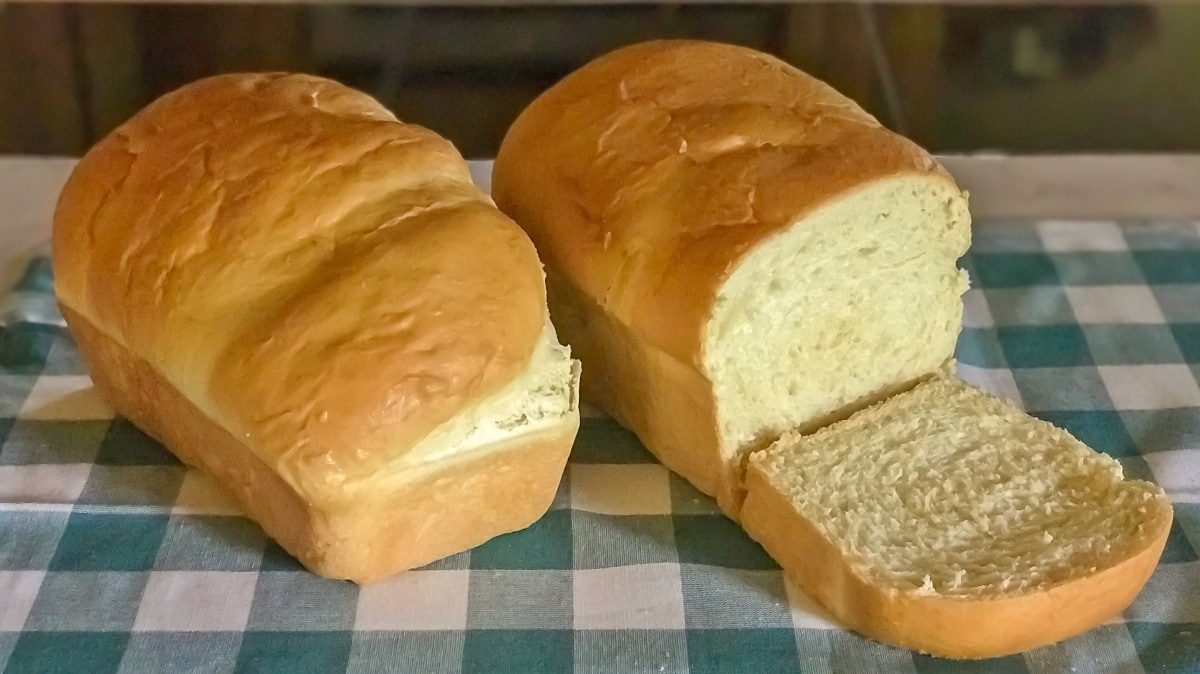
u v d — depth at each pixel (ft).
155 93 2.69
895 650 1.47
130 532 1.64
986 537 1.52
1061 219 2.43
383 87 2.73
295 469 1.36
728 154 1.65
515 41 2.90
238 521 1.66
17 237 2.27
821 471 1.62
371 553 1.50
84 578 1.56
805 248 1.61
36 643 1.46
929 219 1.72
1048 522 1.54
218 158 1.57
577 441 1.84
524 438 1.52
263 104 1.66
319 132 1.58
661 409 1.71
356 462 1.36
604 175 1.71
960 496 1.59
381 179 1.53
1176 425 1.88
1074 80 2.85
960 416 1.75
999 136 2.66
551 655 1.46
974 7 3.09
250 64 2.80
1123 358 2.05
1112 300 2.20
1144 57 2.92
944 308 1.83
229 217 1.50
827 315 1.70
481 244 1.47
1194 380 1.99
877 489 1.60
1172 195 2.51
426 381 1.37
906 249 1.73
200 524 1.65
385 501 1.44
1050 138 2.66
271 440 1.36
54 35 2.89
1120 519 1.53
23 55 2.81
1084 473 1.62
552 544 1.63
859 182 1.58
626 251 1.63
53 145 2.52
